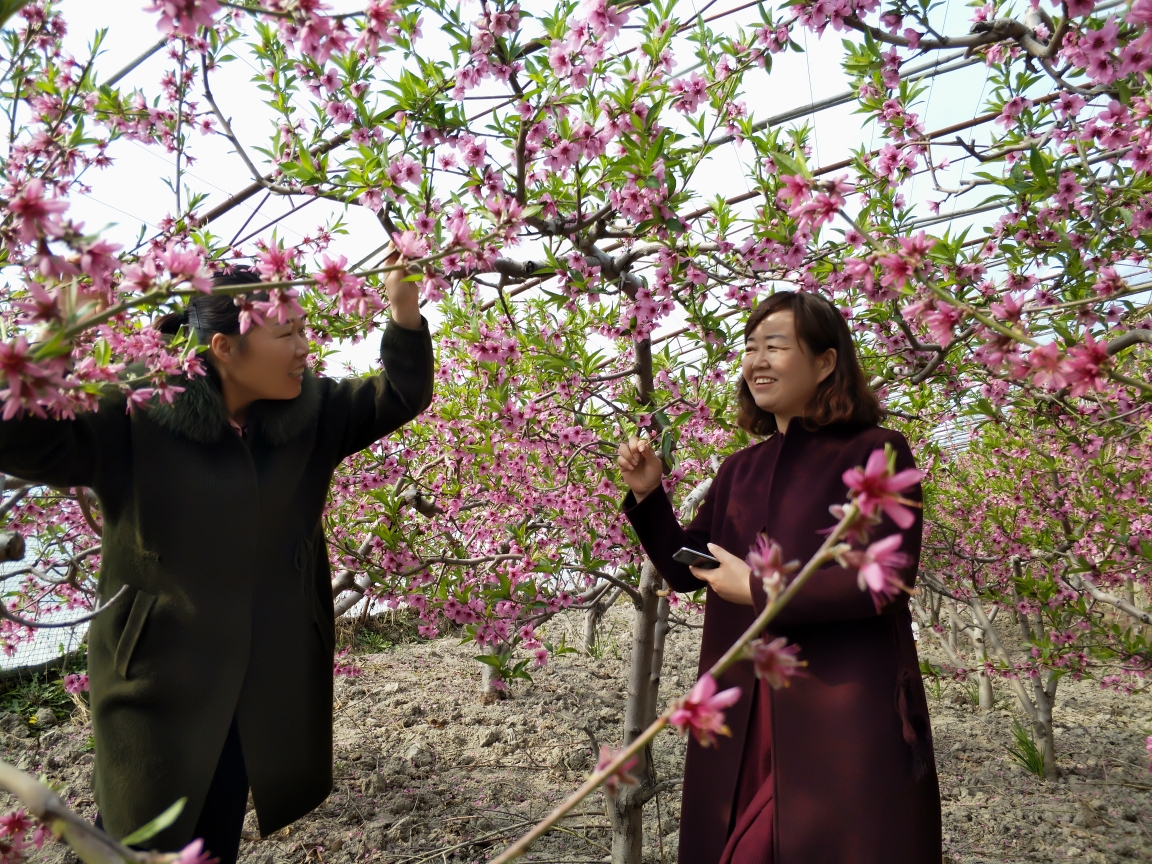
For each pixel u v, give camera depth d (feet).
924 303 3.96
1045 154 6.63
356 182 5.74
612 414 10.52
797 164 4.03
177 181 7.02
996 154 7.62
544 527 10.46
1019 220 7.48
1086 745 14.56
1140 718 16.35
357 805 10.84
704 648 6.06
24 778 1.72
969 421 16.16
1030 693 18.07
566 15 6.12
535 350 9.25
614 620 25.82
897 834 4.76
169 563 5.24
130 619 5.19
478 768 12.51
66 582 8.71
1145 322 6.77
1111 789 12.34
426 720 14.88
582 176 6.26
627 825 7.84
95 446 5.07
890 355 8.78
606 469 9.83
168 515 5.24
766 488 6.09
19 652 15.74
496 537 11.12
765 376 5.98
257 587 5.64
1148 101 4.92
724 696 2.34
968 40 5.78
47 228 2.68
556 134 6.01
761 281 7.93
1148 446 14.10
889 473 2.29
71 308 2.68
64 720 14.78
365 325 7.61
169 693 5.12
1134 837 10.45
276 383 5.53
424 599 8.38
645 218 6.41
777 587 2.40
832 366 5.90
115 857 1.75
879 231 7.09
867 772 4.88
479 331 8.63
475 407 11.35
